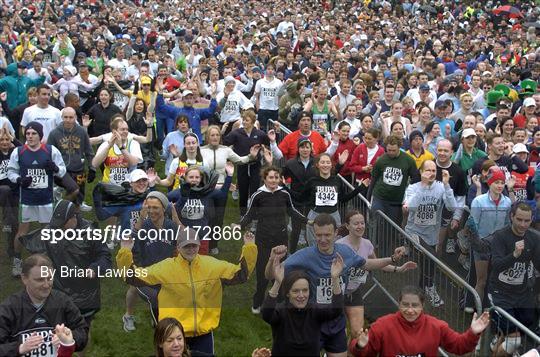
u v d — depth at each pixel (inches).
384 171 351.6
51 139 403.2
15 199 349.4
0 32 935.7
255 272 267.7
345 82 538.6
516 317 279.6
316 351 243.8
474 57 970.1
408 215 300.2
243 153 430.0
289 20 1170.6
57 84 590.9
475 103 589.6
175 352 233.8
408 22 1309.1
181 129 428.5
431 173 298.4
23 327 241.0
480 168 358.3
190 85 508.4
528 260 276.2
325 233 252.7
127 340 300.2
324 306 249.9
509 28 1235.9
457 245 291.1
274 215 271.0
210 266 260.1
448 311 279.6
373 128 415.8
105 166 399.9
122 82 600.7
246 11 1341.0
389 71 730.8
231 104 538.0
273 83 571.5
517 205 273.1
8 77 567.5
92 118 502.9
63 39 744.3
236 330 309.4
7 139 357.7
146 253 258.1
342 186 338.3
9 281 260.8
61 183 354.6
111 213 259.4
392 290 282.2
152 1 1393.9
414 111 488.1
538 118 503.8
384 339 234.5
